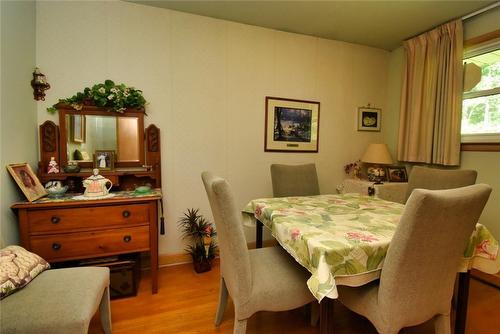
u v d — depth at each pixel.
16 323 1.00
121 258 2.00
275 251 1.65
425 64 2.80
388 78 3.40
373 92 3.35
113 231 1.86
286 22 2.65
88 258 1.86
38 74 2.01
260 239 1.97
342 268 1.07
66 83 2.15
